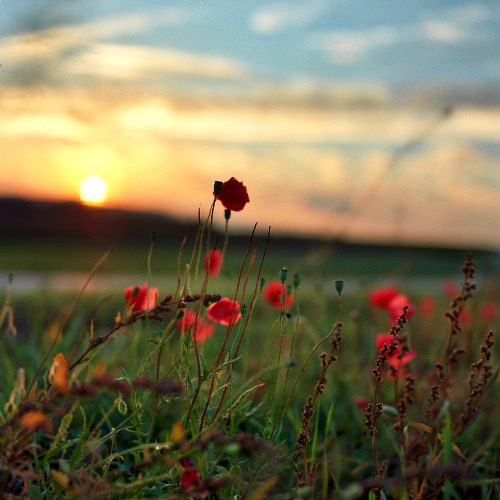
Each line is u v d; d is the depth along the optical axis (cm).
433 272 1556
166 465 165
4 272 1259
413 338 368
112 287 824
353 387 330
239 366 337
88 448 180
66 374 163
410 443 187
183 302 185
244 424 258
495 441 271
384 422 245
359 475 249
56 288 765
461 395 273
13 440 163
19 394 193
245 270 661
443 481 175
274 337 368
